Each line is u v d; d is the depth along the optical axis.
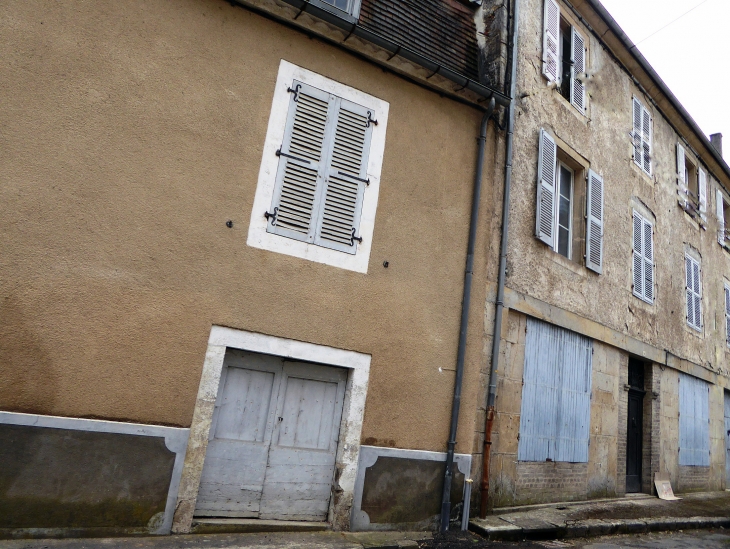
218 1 5.05
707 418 12.02
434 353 5.76
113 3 4.59
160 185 4.58
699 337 12.09
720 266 13.84
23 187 4.10
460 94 6.33
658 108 11.49
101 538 4.08
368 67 5.80
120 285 4.34
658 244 10.80
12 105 4.14
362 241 5.47
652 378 10.02
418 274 5.78
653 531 7.03
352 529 5.09
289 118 5.26
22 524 3.86
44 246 4.12
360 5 6.00
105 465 4.16
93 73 4.44
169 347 4.47
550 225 7.67
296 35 5.41
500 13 7.27
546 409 7.35
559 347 7.73
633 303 9.61
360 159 5.60
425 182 5.99
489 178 6.55
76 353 4.15
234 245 4.82
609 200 9.27
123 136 4.49
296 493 5.03
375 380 5.38
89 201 4.30
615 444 8.73
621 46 9.88
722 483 12.26
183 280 4.58
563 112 8.34
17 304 4.00
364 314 5.39
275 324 4.93
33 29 4.28
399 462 5.42
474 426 6.01
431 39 6.58
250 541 4.45
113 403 4.23
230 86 5.00
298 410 5.14
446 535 5.46
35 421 3.96
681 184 12.04
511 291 6.84
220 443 4.77
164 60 4.73
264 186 5.04
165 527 4.32
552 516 6.57
